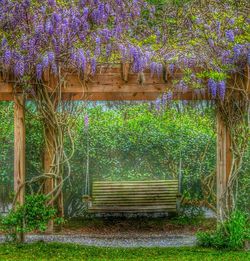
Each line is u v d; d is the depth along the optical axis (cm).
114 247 625
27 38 605
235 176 610
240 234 593
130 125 863
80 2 642
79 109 657
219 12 661
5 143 820
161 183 831
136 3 734
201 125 839
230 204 612
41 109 627
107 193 820
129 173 865
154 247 617
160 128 864
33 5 619
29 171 753
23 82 610
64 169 830
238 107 605
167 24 730
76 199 838
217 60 598
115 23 688
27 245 599
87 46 623
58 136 642
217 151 616
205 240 610
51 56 596
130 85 612
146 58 604
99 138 855
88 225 789
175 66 602
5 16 616
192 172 848
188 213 841
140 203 822
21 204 614
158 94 663
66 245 605
